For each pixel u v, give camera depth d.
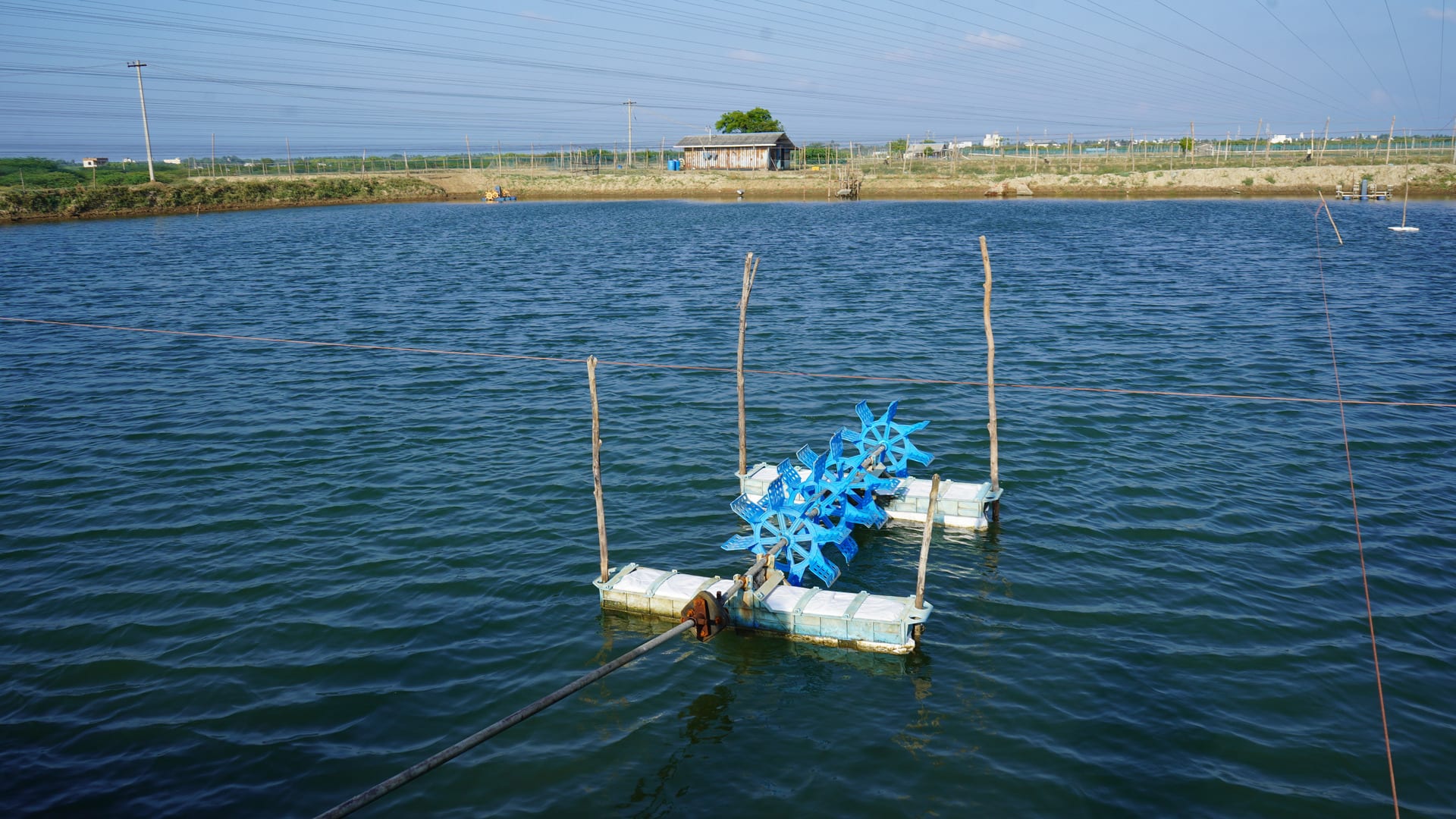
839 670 20.06
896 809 16.11
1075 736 17.77
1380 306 55.03
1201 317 52.69
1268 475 29.22
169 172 169.50
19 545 25.27
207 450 32.25
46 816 15.89
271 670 19.89
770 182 160.88
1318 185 138.62
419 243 93.31
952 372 41.41
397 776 14.14
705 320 53.62
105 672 19.81
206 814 15.98
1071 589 22.88
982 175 159.75
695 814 16.09
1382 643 20.42
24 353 45.72
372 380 40.97
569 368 42.94
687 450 32.03
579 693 19.25
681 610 21.47
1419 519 26.12
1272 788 16.34
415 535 25.86
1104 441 32.44
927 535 20.33
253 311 56.91
